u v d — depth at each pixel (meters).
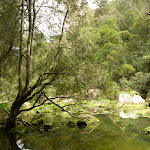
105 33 18.69
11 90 5.57
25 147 3.20
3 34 4.23
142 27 18.77
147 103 10.00
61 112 7.58
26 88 4.25
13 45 4.90
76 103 4.41
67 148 3.16
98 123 5.50
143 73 13.65
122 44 19.66
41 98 5.04
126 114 7.08
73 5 5.18
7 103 5.77
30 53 4.60
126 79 14.38
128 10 23.73
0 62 4.60
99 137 3.90
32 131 4.41
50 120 5.99
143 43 18.38
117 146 3.23
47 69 4.72
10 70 5.39
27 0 4.77
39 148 3.16
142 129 4.55
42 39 5.50
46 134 4.19
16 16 4.79
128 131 4.40
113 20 20.53
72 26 5.50
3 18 4.24
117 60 17.09
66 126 5.12
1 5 4.34
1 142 3.49
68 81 4.65
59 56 5.36
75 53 5.21
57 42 5.00
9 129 4.39
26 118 5.82
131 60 17.53
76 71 4.63
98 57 16.19
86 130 4.59
